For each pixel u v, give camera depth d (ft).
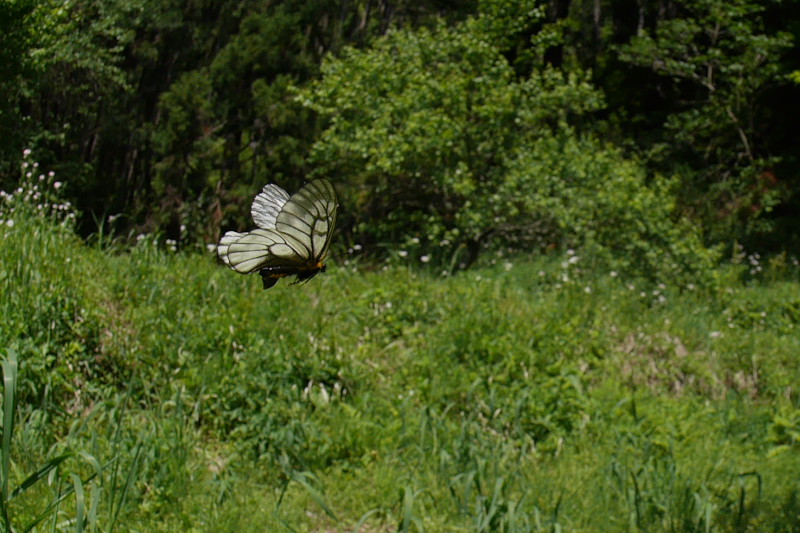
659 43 69.72
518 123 48.06
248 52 70.18
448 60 49.70
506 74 48.42
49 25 44.09
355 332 31.58
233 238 10.53
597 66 77.36
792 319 42.63
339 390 27.09
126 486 18.02
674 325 37.63
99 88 65.31
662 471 24.70
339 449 24.27
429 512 21.81
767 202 62.44
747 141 70.95
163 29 72.95
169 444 21.83
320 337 29.71
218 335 27.76
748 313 42.29
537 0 71.56
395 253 41.88
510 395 28.14
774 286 50.31
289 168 67.56
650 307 41.04
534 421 27.20
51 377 23.44
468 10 67.87
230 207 67.97
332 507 22.03
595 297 38.99
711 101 69.56
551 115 51.49
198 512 20.17
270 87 68.64
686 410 29.86
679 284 44.65
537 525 20.49
